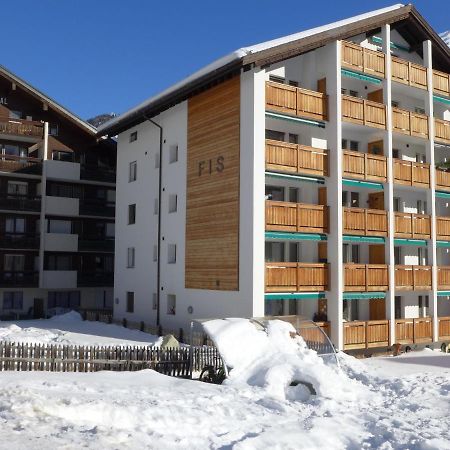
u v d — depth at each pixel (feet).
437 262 96.53
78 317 113.09
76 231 130.11
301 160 73.67
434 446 28.78
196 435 29.32
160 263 91.66
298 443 28.86
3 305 121.39
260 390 43.39
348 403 41.50
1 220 121.08
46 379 42.68
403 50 93.86
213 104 79.30
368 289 77.05
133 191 103.40
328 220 75.31
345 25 77.25
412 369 61.21
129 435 27.12
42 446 23.99
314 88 79.05
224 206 75.72
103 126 115.75
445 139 91.71
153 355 55.77
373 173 79.56
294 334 53.72
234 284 72.49
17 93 123.24
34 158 121.29
